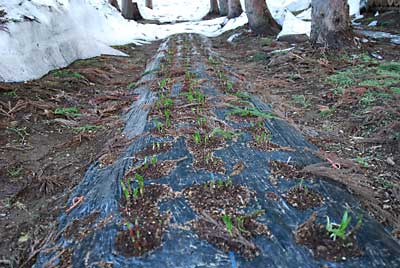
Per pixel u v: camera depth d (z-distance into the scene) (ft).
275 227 5.49
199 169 7.30
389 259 4.90
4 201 7.50
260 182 6.81
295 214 5.84
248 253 4.96
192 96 11.99
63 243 5.75
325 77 15.35
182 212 5.89
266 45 23.53
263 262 4.83
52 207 7.23
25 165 8.95
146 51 26.91
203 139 8.79
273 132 9.48
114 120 11.95
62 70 16.65
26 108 11.94
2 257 5.92
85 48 20.57
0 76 13.28
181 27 42.32
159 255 5.00
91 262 5.08
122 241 5.31
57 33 18.06
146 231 5.45
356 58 17.08
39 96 13.16
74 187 7.82
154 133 9.29
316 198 6.27
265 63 19.17
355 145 9.50
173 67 17.56
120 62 21.16
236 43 26.78
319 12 18.81
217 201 6.15
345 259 4.85
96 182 7.60
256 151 8.18
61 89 14.56
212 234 5.29
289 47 21.31
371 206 6.50
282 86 15.10
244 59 21.15
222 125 9.70
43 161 9.26
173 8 63.36
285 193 6.44
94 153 9.59
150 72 17.34
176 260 4.91
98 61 19.94
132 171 7.42
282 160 7.78
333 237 5.21
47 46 16.62
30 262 5.71
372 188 7.29
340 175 7.09
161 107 11.34
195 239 5.24
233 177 6.98
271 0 41.01
